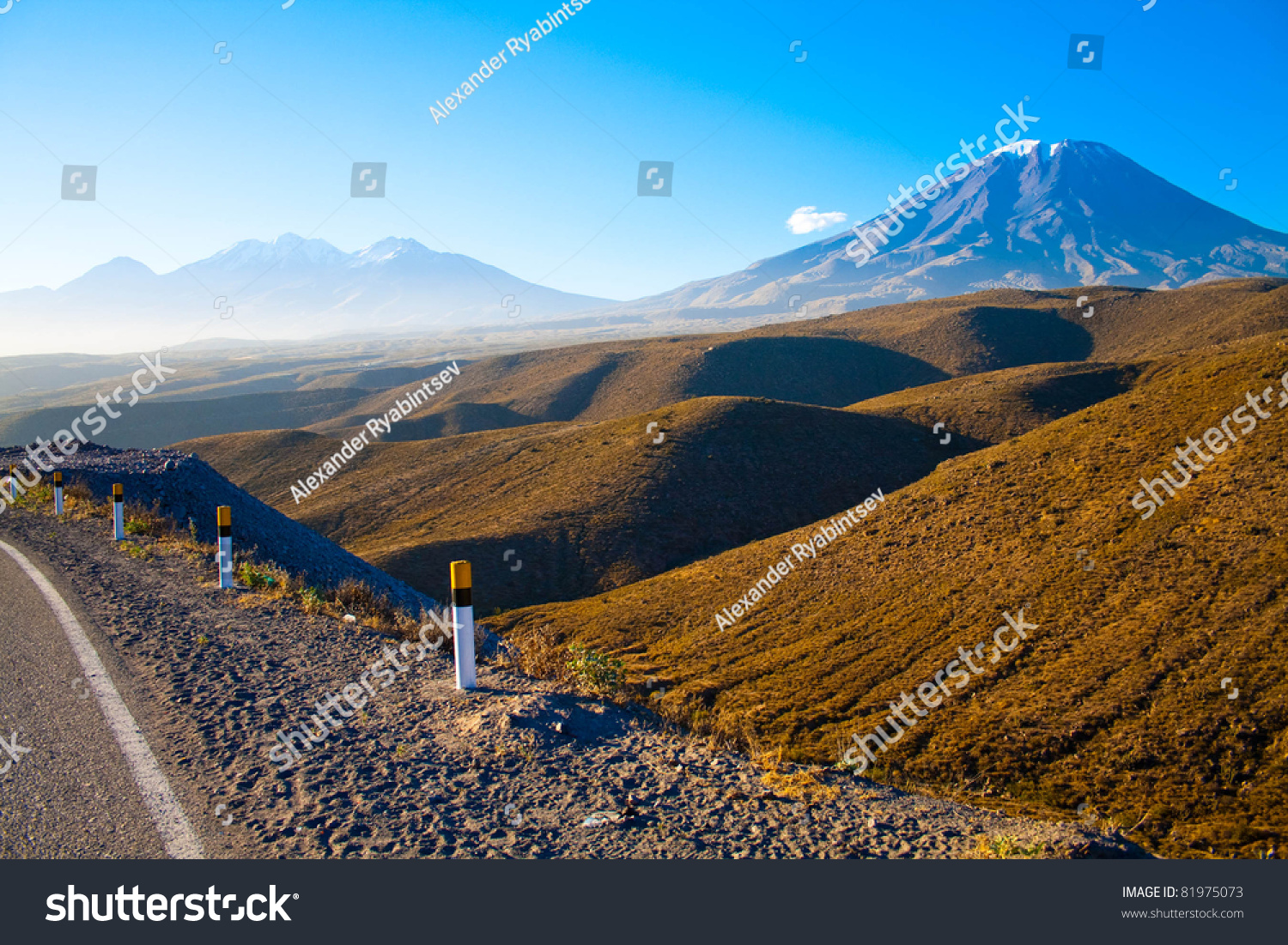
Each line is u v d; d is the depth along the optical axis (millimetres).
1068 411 87562
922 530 36719
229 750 5020
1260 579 22047
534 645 9203
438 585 54031
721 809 5000
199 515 19531
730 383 165625
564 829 4371
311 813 4230
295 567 18609
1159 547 26203
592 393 178500
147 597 9664
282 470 106500
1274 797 14078
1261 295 156375
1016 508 34469
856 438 79688
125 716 5473
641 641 33000
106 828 3883
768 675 24781
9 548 12875
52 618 8281
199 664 6918
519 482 77875
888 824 5203
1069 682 20109
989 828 5484
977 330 181375
